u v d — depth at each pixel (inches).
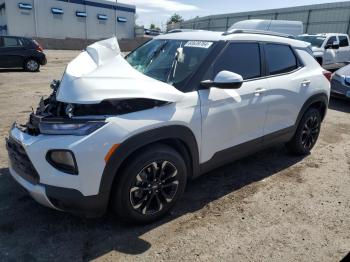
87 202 101.7
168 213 127.4
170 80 127.3
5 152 178.4
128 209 110.4
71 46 1347.2
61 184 99.7
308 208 135.8
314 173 170.2
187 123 117.0
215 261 103.2
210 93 125.4
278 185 155.1
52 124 100.3
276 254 107.5
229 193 145.6
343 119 286.8
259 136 153.3
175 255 105.0
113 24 1795.0
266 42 156.3
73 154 96.3
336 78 347.3
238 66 140.3
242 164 178.4
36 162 100.3
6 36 542.6
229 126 135.2
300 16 1311.5
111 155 100.4
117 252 105.4
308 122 185.8
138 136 104.7
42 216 122.1
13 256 101.8
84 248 106.6
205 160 130.7
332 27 1203.9
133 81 108.0
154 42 157.8
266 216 128.8
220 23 1681.8
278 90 156.2
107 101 102.3
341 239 116.3
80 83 101.9
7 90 374.9
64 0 1585.9
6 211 124.5
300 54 176.1
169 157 114.7
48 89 389.4
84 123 99.0
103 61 113.5
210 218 125.8
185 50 137.6
